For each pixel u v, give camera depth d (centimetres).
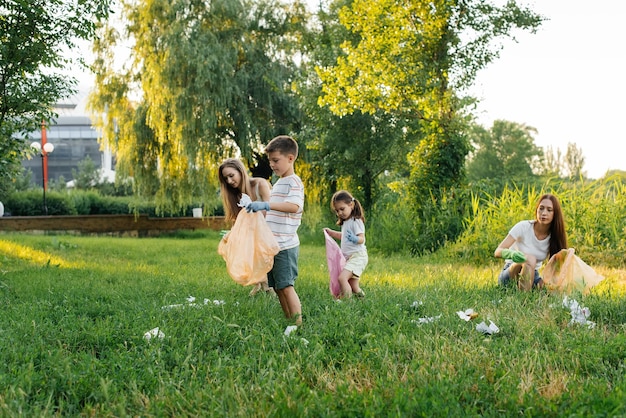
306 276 930
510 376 360
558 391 348
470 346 433
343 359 412
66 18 939
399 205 1847
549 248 737
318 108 2088
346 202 712
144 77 2239
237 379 364
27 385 353
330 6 2353
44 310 604
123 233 2920
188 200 2469
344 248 720
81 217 2873
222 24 2323
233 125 2336
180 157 2345
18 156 1074
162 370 384
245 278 534
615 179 1317
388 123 2075
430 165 1591
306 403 319
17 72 948
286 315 557
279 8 2445
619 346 424
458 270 1081
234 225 545
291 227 558
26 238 2081
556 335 457
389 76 1575
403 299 637
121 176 2475
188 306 591
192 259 1341
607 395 331
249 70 2352
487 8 1512
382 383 356
